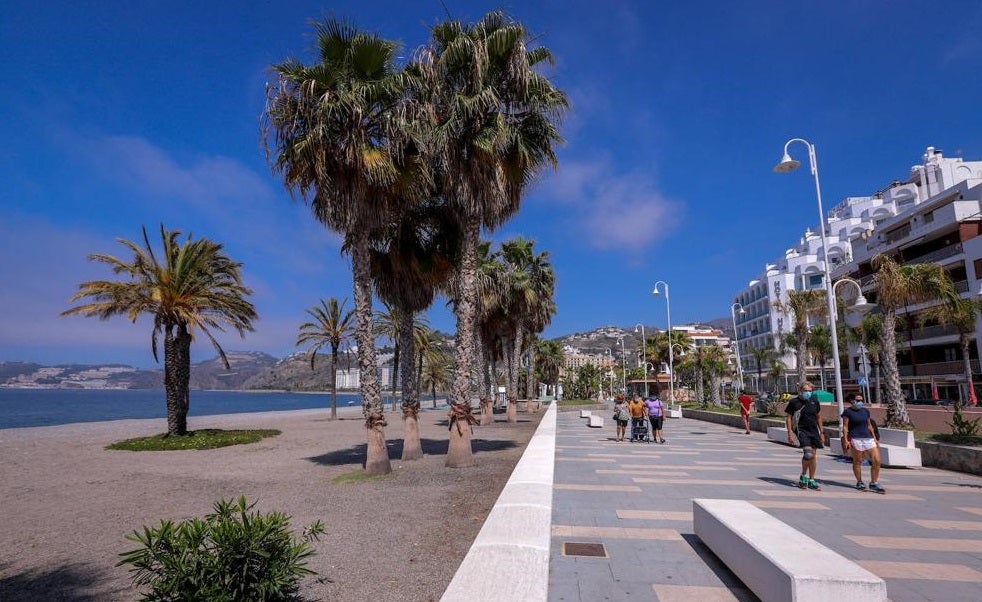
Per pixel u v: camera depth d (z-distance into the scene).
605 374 117.62
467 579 3.54
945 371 37.69
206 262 26.17
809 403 9.61
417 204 14.70
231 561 4.07
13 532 8.41
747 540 4.50
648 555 5.70
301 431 30.11
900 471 11.29
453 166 12.91
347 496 10.19
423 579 5.64
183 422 25.75
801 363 33.47
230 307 26.84
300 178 12.26
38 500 11.03
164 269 25.03
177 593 4.01
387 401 88.12
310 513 8.82
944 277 17.83
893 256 43.47
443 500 9.57
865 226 68.56
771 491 9.17
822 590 3.56
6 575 6.37
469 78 12.91
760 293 84.06
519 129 13.66
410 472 12.66
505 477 11.70
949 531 6.57
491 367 50.94
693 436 20.62
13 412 83.88
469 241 13.66
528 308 31.75
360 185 12.09
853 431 9.34
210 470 15.12
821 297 32.62
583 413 35.97
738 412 32.03
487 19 12.82
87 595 5.72
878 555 5.64
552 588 4.77
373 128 12.66
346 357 45.62
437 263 15.93
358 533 7.47
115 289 23.78
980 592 4.62
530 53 13.34
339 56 12.21
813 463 9.41
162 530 4.08
